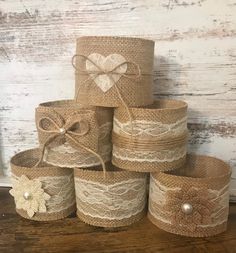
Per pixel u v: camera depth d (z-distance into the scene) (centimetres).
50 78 89
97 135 66
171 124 65
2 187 92
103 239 65
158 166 67
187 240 65
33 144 94
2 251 61
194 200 65
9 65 89
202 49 81
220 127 85
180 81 84
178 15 80
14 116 93
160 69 84
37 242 64
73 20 84
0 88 91
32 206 72
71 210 76
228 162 86
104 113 70
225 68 81
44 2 84
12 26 86
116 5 81
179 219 66
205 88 83
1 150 96
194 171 82
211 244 64
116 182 67
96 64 65
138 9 81
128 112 65
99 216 69
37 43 87
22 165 80
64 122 65
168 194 66
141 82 67
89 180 68
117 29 83
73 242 64
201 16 79
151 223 72
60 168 71
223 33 79
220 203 66
